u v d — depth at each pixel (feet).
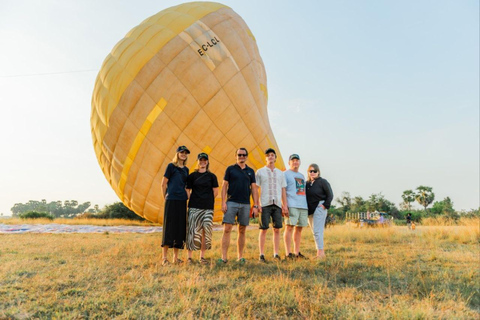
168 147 33.45
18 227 50.11
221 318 9.97
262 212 20.11
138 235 38.88
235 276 14.88
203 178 19.39
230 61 35.60
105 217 110.63
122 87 34.19
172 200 18.81
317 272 16.16
